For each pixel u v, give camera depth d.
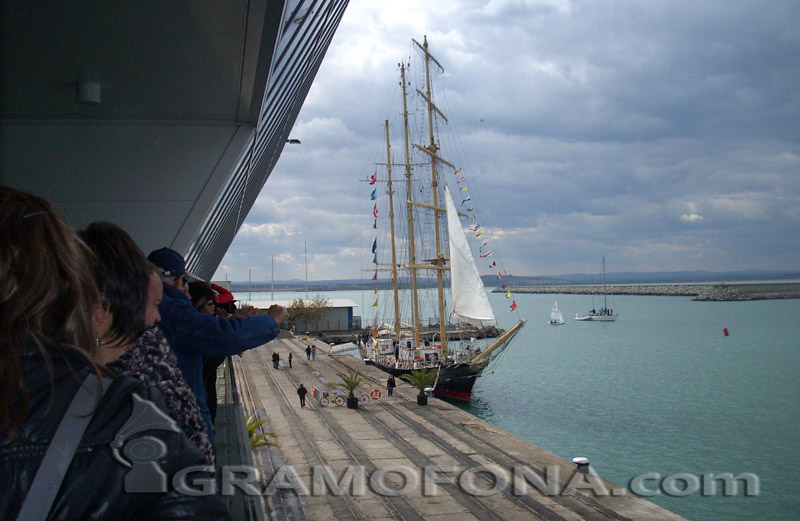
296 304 100.69
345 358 63.88
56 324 1.17
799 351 86.06
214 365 4.08
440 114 64.44
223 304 3.67
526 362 76.62
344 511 18.80
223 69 9.05
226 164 11.80
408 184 66.75
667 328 128.88
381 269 74.00
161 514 1.13
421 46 62.91
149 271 1.51
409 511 18.89
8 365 1.04
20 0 6.54
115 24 7.29
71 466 1.06
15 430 1.03
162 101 10.55
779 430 40.00
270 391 43.28
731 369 69.25
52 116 11.05
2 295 1.07
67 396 1.09
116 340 1.42
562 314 188.25
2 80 9.20
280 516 15.72
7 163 10.99
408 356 56.34
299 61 13.29
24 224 1.14
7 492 1.02
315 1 9.78
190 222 11.55
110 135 11.45
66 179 11.23
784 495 27.44
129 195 11.48
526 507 19.52
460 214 60.00
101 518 1.07
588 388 57.66
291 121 20.75
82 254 1.24
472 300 58.38
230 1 6.69
